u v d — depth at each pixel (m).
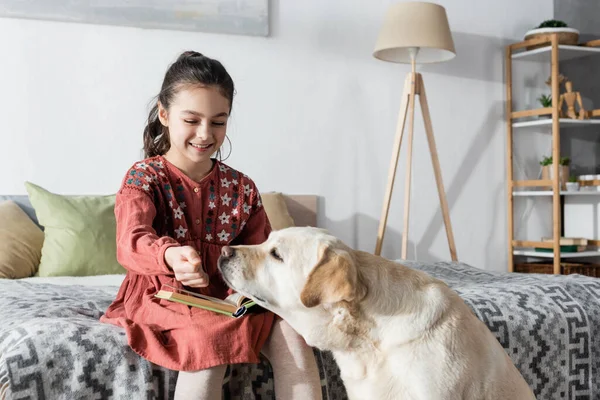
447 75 4.37
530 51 4.32
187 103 1.57
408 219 3.93
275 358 1.43
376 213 4.18
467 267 2.71
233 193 1.72
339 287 1.28
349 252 1.39
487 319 1.74
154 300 1.50
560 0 4.61
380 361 1.35
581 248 4.29
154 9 3.59
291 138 3.97
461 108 4.41
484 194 4.48
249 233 1.76
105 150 3.55
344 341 1.37
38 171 3.43
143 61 3.61
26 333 1.35
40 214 3.07
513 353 1.74
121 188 1.58
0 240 2.92
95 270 2.96
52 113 3.45
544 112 4.24
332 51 4.05
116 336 1.38
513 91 4.57
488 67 4.48
